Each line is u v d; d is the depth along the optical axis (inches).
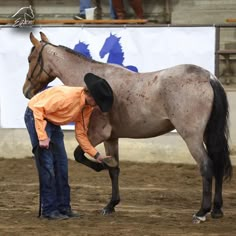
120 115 527.8
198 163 503.5
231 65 887.7
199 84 503.8
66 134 795.4
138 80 526.3
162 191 641.6
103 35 764.0
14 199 602.9
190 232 476.1
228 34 925.2
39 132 498.3
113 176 546.3
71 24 833.5
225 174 516.4
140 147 789.9
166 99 508.7
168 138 784.3
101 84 502.3
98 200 601.9
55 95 502.3
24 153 805.9
